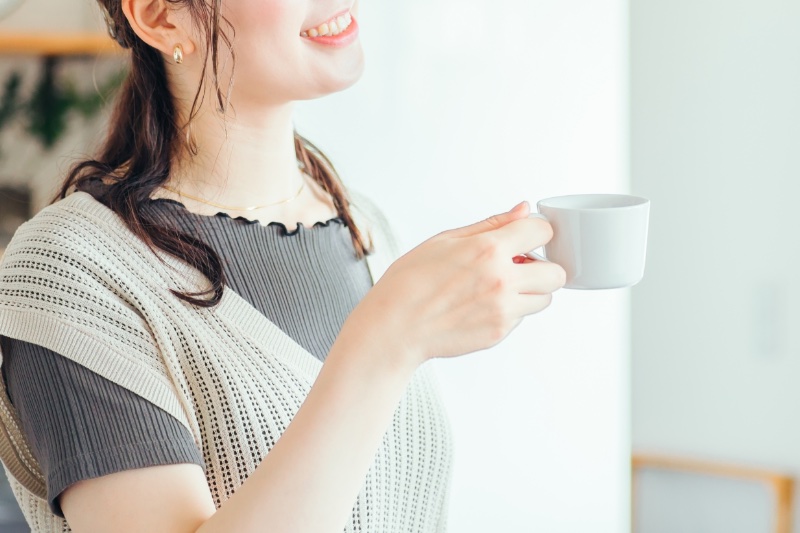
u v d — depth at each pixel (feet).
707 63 9.93
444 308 2.32
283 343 3.15
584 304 6.09
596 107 5.99
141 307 2.89
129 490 2.58
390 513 3.38
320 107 5.43
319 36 3.14
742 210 9.93
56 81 7.02
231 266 3.21
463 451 5.84
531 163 5.88
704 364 10.31
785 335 9.81
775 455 9.95
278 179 3.45
